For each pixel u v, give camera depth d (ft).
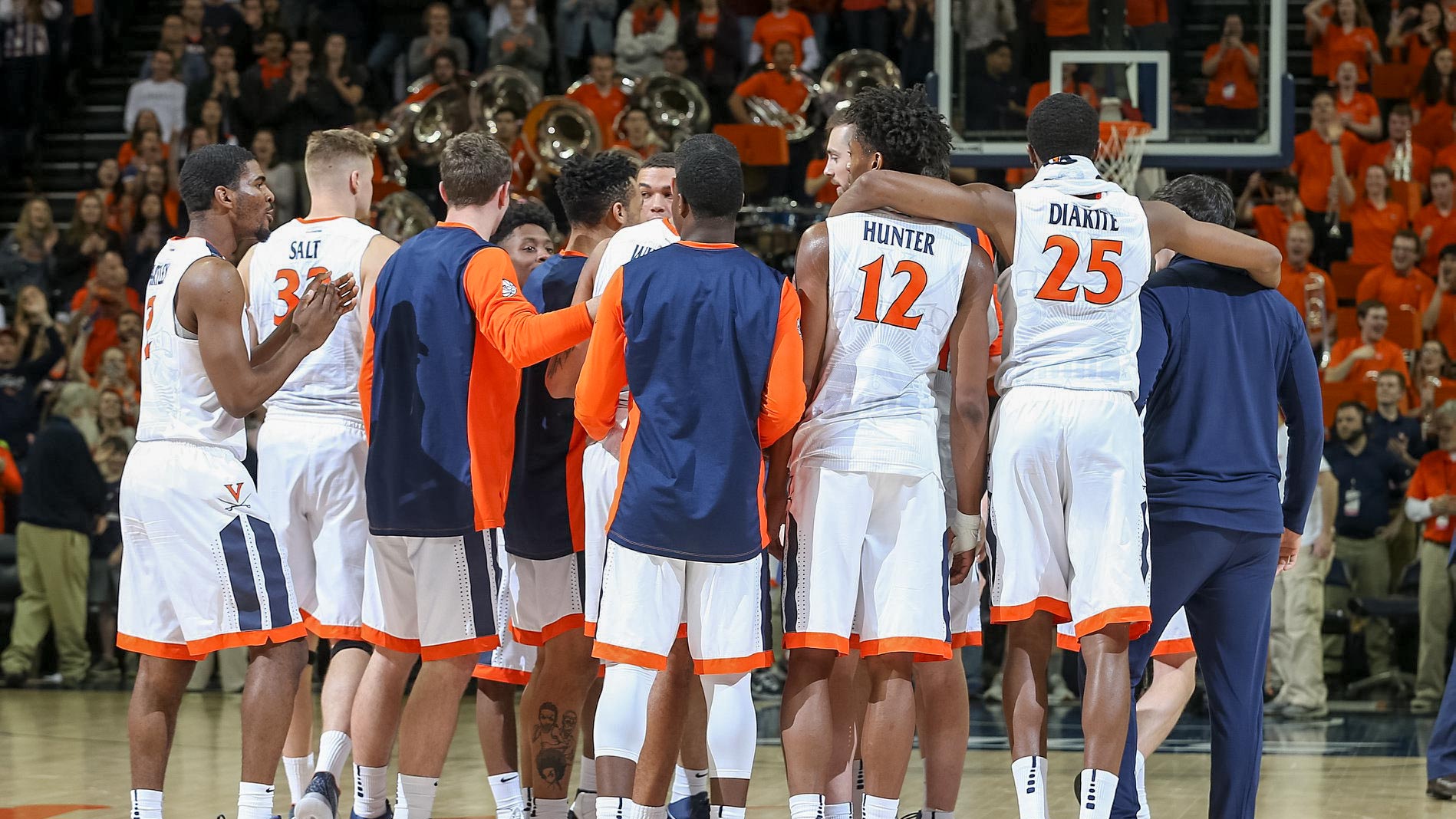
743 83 59.98
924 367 18.71
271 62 63.62
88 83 76.23
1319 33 66.49
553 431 21.54
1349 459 47.85
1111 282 18.84
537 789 21.39
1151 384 19.80
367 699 20.52
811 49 62.75
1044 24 41.27
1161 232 19.54
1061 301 18.83
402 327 20.36
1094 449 18.66
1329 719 42.75
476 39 67.62
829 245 18.42
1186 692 21.72
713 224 18.42
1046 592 19.07
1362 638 49.21
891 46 65.26
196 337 19.42
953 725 20.13
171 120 67.00
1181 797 27.89
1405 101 65.31
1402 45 66.59
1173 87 40.88
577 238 22.57
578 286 21.31
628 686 17.60
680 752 22.12
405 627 20.59
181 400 19.43
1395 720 42.34
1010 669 19.34
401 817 20.42
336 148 22.41
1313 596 43.24
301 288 21.93
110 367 52.37
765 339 17.88
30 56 71.20
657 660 17.74
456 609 20.22
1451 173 59.72
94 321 57.00
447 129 61.41
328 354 21.72
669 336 17.84
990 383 22.54
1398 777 30.94
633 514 17.72
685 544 17.62
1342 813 26.03
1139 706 21.62
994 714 42.47
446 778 29.89
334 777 20.40
